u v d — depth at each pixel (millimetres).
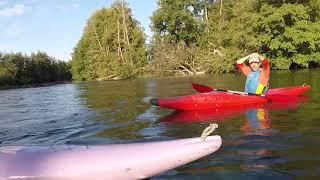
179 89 15680
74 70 47781
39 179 3848
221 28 33875
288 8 26234
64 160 3994
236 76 23438
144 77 33906
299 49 27766
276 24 26609
